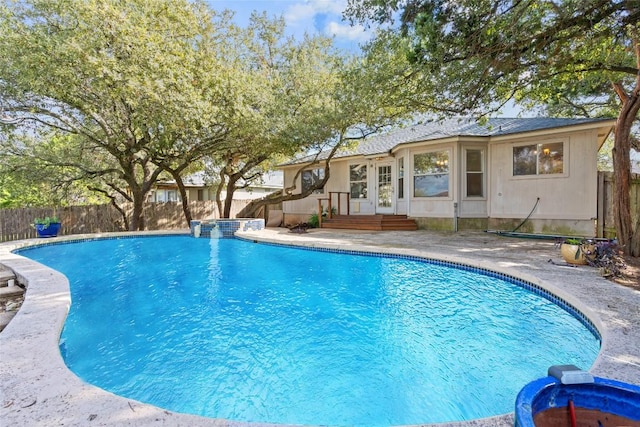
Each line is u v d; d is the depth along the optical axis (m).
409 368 3.24
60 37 8.00
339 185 15.33
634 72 6.27
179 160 13.61
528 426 1.14
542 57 5.66
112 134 10.98
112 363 3.38
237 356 3.53
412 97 7.50
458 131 11.15
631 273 4.79
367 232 11.48
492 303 4.94
